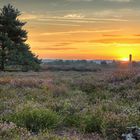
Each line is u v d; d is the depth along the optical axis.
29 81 22.80
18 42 65.88
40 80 24.84
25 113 11.16
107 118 10.85
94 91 19.72
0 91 18.17
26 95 17.25
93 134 10.26
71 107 13.20
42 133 9.52
